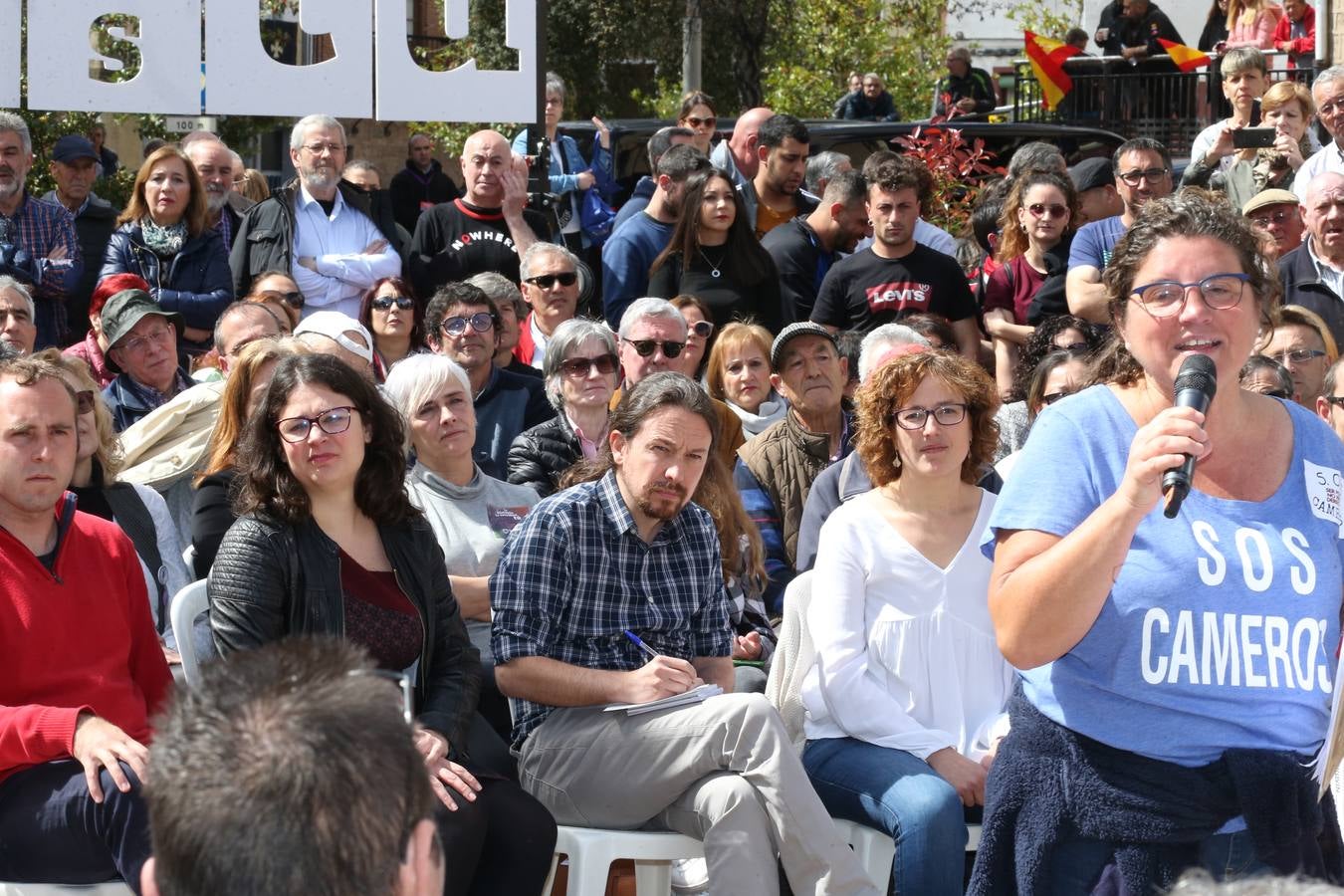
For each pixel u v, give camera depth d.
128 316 5.23
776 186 7.95
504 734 4.24
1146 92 13.34
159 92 6.22
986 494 4.02
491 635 4.01
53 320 6.82
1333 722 2.33
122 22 11.85
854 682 3.82
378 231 7.25
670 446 3.74
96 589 3.50
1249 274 2.32
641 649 3.74
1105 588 2.22
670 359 5.59
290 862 1.28
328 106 6.44
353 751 1.31
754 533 4.61
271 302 5.96
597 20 16.28
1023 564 2.32
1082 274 6.66
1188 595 2.32
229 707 1.35
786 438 5.25
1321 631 2.36
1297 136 7.89
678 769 3.53
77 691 3.40
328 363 3.63
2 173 6.79
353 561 3.63
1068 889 2.42
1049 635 2.27
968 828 3.73
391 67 6.54
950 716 3.85
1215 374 2.23
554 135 9.15
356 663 1.42
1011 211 7.12
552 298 6.54
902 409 3.90
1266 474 2.38
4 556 3.41
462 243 7.06
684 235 6.77
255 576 3.50
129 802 3.12
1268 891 1.26
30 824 3.18
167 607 4.21
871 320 6.83
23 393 3.41
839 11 19.31
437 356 4.64
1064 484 2.36
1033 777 2.44
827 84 18.39
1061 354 5.22
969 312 6.94
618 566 3.79
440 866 1.41
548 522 3.77
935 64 20.38
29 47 6.05
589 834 3.61
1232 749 2.34
